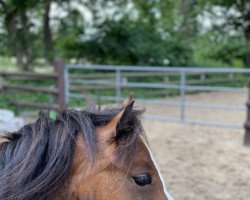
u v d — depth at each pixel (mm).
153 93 11227
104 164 1183
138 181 1225
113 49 14680
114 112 1319
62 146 1182
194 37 19953
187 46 15570
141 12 17391
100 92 10664
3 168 1175
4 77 8039
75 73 12875
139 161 1244
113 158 1186
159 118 7250
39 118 1303
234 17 18906
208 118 8359
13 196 1132
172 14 19297
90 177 1176
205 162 4910
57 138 1197
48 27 15523
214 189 4035
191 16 20109
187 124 7449
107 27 14867
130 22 15250
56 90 7086
